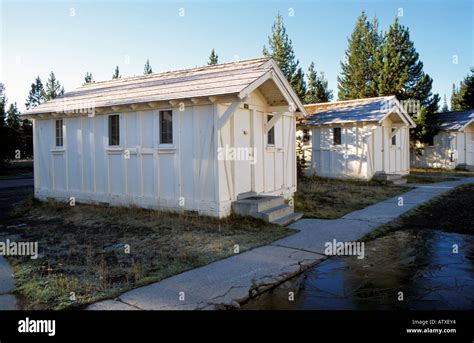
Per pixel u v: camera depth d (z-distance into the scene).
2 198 15.05
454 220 9.36
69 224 9.18
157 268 5.70
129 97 10.45
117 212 10.17
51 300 4.54
